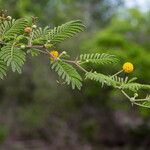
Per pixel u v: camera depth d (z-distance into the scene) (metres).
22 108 16.09
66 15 14.70
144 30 15.90
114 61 2.23
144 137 17.88
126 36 16.00
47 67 15.24
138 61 13.19
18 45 2.12
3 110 16.16
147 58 13.25
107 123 18.08
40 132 17.55
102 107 17.12
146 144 17.77
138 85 2.21
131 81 2.31
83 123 17.88
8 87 15.35
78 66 2.20
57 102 16.09
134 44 14.43
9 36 2.14
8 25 2.17
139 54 13.50
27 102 16.05
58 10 12.49
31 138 17.47
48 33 2.17
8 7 9.12
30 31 2.16
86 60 2.22
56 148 17.77
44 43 2.18
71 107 16.98
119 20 16.25
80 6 18.44
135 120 17.91
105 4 20.78
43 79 15.28
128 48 13.86
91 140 18.19
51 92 15.49
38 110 16.06
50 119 17.36
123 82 2.26
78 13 16.23
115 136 18.19
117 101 15.48
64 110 16.83
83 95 16.16
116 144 18.19
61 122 17.47
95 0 20.69
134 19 15.98
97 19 21.02
